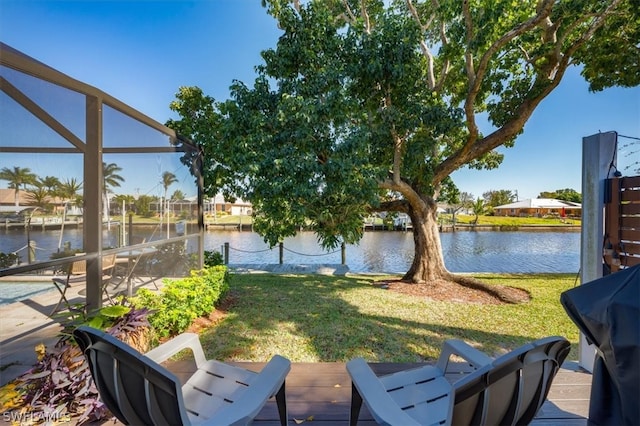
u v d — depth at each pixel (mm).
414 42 5051
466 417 1147
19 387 1898
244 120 4715
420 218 6457
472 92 5035
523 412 1251
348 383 2348
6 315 2789
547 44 4852
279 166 3986
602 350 1389
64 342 2070
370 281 6598
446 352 1954
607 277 1478
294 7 5547
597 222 2406
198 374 1924
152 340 2746
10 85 2307
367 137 4535
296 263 9469
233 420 1258
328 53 5016
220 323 3895
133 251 3703
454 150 6969
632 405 1231
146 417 1266
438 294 5473
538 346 1166
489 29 4344
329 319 4070
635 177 2141
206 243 15898
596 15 4320
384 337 3471
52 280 2955
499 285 6023
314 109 4160
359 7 6688
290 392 2215
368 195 4461
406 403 1657
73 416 1835
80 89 2740
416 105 5121
